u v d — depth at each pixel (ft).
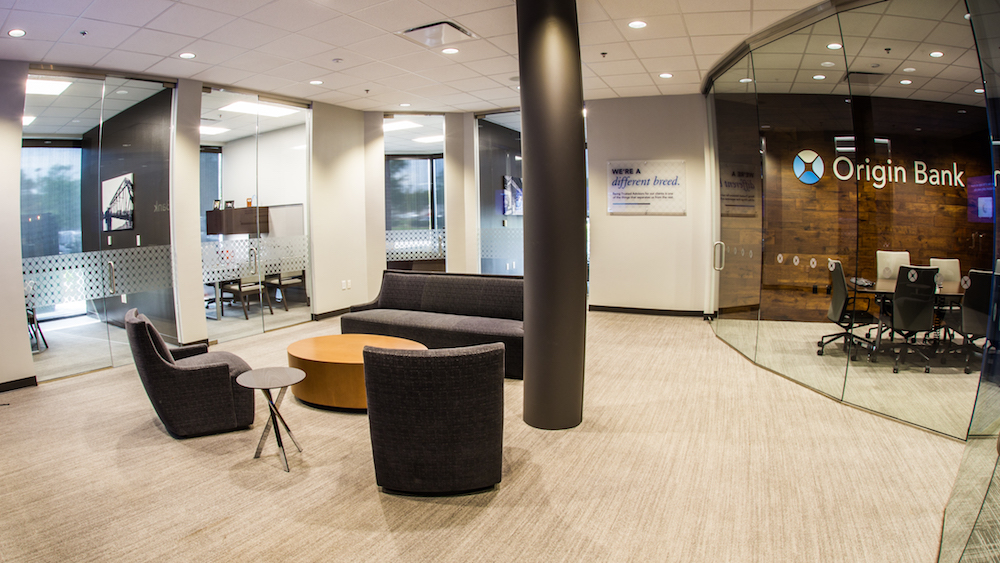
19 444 11.20
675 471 9.64
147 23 13.46
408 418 8.39
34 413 13.12
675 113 23.84
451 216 27.61
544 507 8.45
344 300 25.98
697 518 8.10
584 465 9.93
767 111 15.53
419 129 30.12
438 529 7.84
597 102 24.95
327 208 24.84
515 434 11.46
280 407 13.21
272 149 24.62
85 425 12.26
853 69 12.89
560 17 11.18
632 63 18.74
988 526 6.04
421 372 8.16
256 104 22.18
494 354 8.41
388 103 24.76
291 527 7.94
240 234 22.35
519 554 7.23
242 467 9.95
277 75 19.16
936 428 11.34
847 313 13.01
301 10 13.19
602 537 7.63
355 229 26.27
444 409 8.34
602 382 14.98
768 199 15.64
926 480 9.21
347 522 8.05
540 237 11.49
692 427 11.70
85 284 16.93
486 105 25.66
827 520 8.01
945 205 11.48
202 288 19.99
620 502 8.59
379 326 17.40
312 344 14.35
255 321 22.68
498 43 16.19
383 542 7.53
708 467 9.79
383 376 8.28
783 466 9.80
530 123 11.48
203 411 11.27
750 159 17.03
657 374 15.70
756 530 7.77
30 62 15.71
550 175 11.31
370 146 26.66
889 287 12.37
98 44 14.71
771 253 15.64
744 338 17.71
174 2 12.31
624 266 25.20
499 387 8.62
